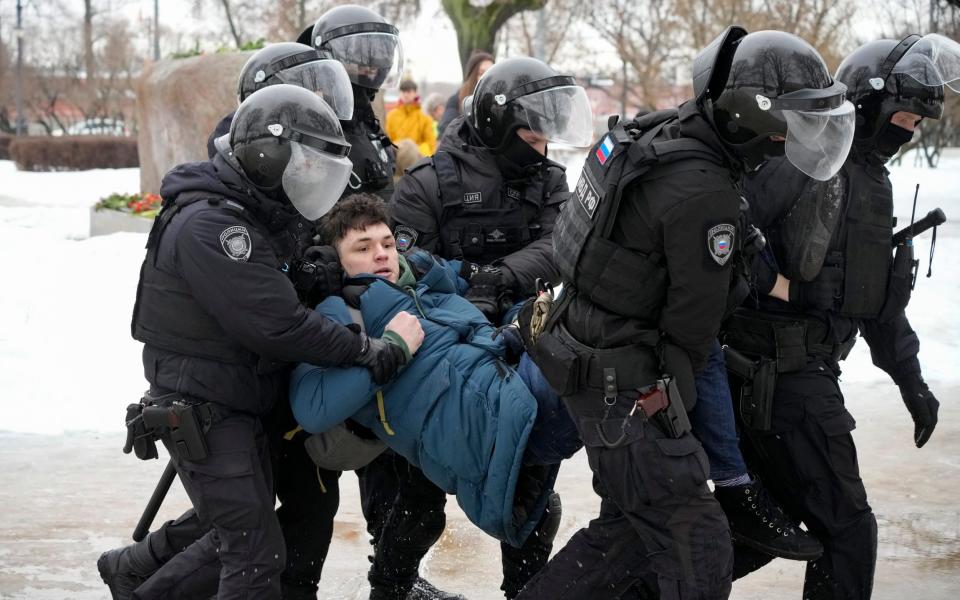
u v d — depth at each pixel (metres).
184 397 2.82
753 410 3.10
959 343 7.18
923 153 31.59
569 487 4.86
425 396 2.93
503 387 2.88
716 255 2.51
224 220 2.73
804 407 3.08
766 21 21.53
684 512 2.66
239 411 2.87
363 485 3.72
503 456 2.84
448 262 3.53
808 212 2.94
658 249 2.57
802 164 2.56
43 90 46.69
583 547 2.93
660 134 2.61
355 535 4.31
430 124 11.01
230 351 2.82
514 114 3.48
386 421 3.00
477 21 23.20
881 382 6.45
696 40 22.44
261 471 2.88
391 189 4.05
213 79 11.77
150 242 2.84
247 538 2.82
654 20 26.47
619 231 2.61
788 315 3.10
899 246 3.18
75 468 4.92
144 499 4.59
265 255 2.77
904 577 3.84
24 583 3.76
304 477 3.26
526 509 3.04
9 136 36.47
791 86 2.48
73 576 3.83
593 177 2.64
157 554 3.22
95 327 7.29
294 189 2.79
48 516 4.37
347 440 3.08
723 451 2.96
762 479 3.27
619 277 2.61
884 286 3.11
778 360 3.07
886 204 3.09
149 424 2.81
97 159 29.56
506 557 3.49
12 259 9.45
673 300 2.57
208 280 2.71
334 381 2.87
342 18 3.92
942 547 4.11
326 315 2.99
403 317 2.95
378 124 4.09
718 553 2.67
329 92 3.49
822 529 3.11
